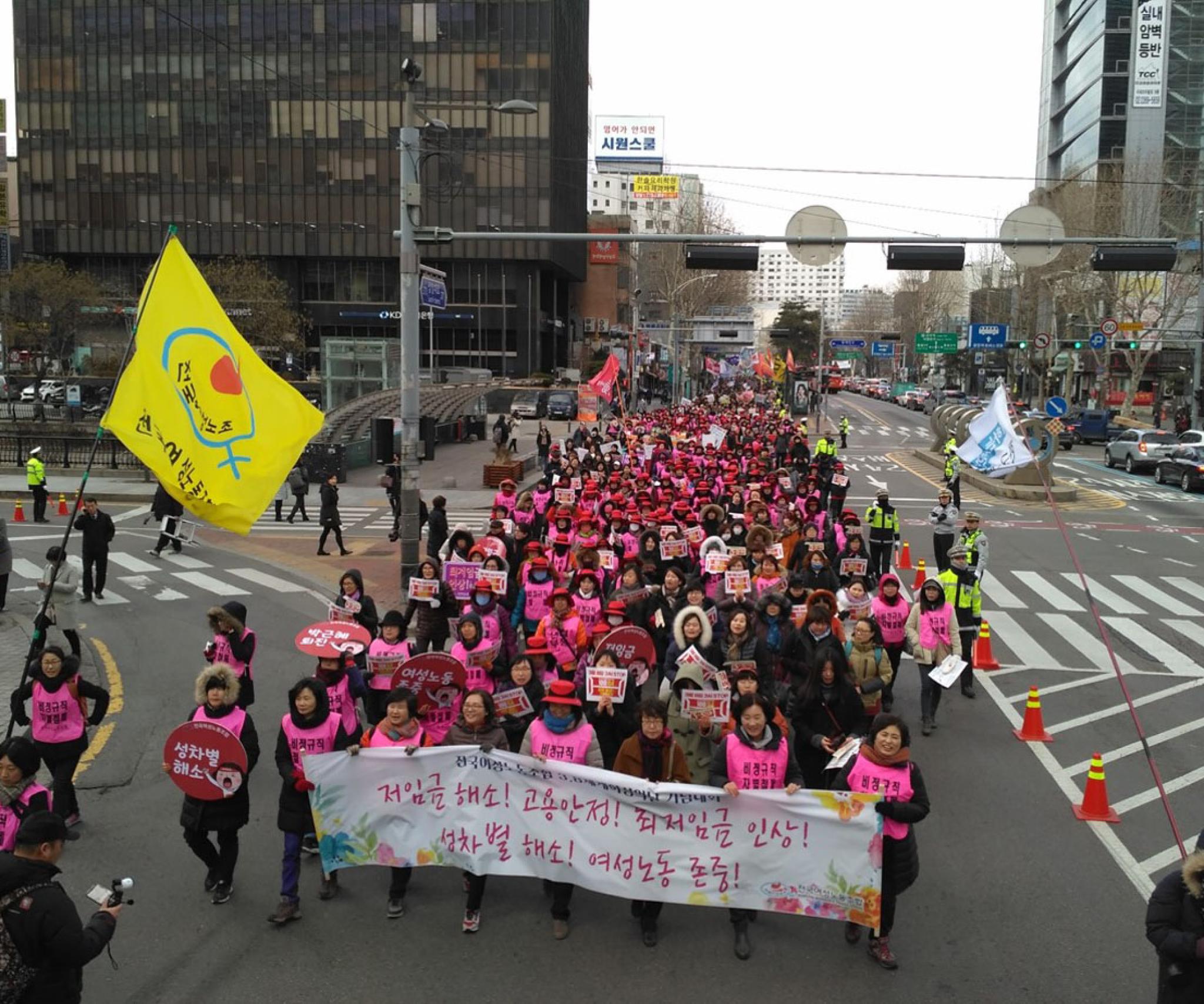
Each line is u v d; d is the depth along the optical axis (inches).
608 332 4015.8
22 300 2532.0
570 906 289.1
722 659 374.3
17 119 3255.4
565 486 849.5
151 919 275.6
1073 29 3740.2
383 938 268.8
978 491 1368.1
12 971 178.7
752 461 1055.0
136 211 3262.8
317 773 278.8
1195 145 3166.8
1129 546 940.6
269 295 2812.5
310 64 3149.6
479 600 414.0
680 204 4402.1
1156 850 324.8
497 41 3073.3
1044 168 4138.8
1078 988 248.2
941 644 430.9
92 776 377.4
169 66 3196.4
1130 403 2475.4
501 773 276.8
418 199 602.2
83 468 1440.7
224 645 369.1
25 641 564.4
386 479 944.3
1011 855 321.1
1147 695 497.0
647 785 268.5
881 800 257.3
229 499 329.4
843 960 261.0
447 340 3321.9
